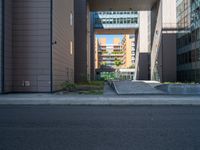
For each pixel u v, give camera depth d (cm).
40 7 2483
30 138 752
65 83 2862
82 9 4947
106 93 2384
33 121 1023
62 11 2969
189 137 759
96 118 1098
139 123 979
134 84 3247
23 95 2202
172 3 4928
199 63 4141
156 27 5522
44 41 2475
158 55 5272
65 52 3169
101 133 811
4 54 2341
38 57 2477
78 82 4731
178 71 5403
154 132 824
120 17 7919
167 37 4931
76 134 799
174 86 2356
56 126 923
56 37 2652
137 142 703
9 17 2444
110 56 16950
